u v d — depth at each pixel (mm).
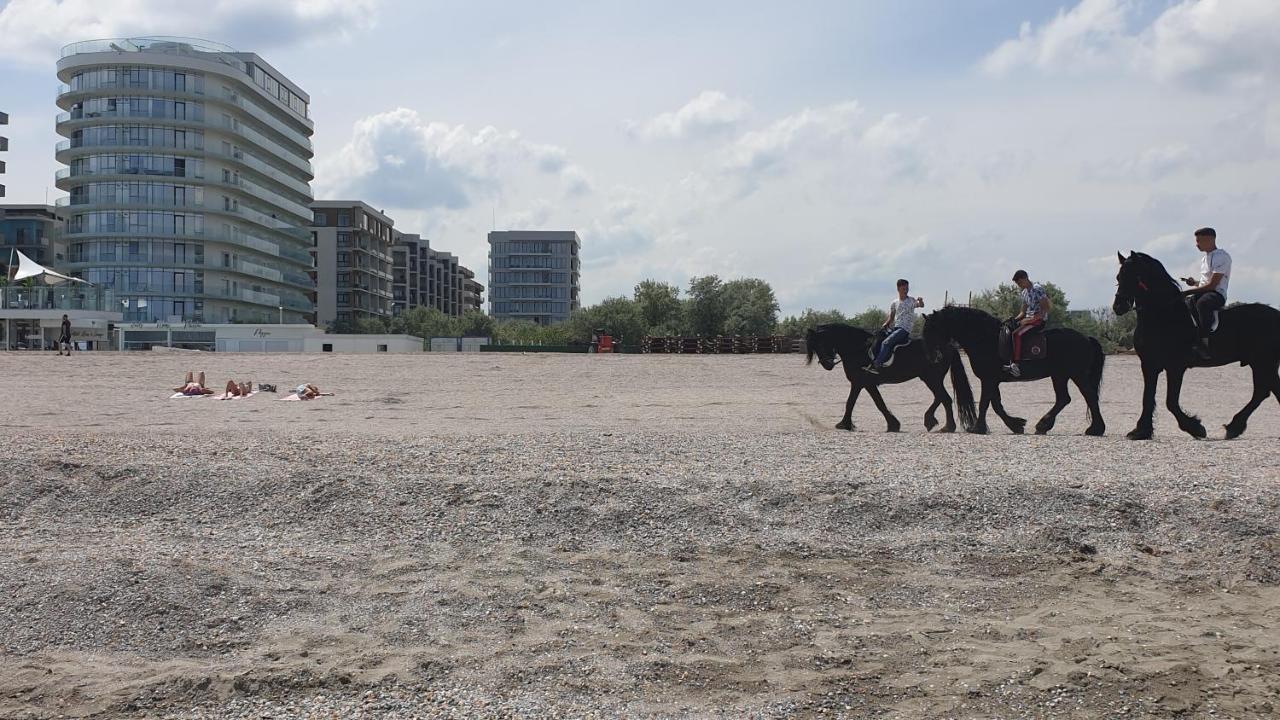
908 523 9297
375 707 6012
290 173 122125
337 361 41844
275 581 8195
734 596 7762
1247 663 6387
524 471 11312
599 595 7824
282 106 117625
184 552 8945
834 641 6883
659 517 9602
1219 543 8594
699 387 33031
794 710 5891
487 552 8938
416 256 177375
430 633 7160
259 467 11656
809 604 7598
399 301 168000
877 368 17484
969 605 7539
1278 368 14406
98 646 7066
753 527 9305
